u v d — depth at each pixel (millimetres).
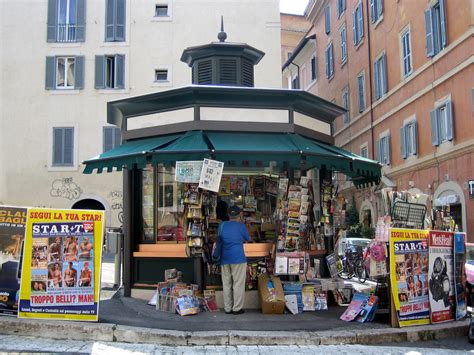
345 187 28531
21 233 7047
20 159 24078
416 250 7496
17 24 24797
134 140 9234
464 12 17047
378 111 24750
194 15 24688
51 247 6996
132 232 9000
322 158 8070
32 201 23828
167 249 8609
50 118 24281
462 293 8023
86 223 7062
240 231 7980
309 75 36969
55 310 6926
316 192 9625
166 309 7973
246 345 6551
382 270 7531
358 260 13195
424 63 19891
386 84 23609
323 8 33406
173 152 7609
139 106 9016
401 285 7270
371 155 25625
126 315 7684
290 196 8359
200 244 8039
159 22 24719
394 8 22719
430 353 6363
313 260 9156
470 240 16688
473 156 16609
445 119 18391
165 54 24547
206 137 8242
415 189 20969
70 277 6980
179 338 6535
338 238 9742
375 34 24969
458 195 17484
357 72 27375
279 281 8234
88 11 24859
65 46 24656
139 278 8852
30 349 6062
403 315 7223
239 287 7914
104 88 24406
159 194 8984
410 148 21359
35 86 24453
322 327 7168
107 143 24188
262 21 24422
